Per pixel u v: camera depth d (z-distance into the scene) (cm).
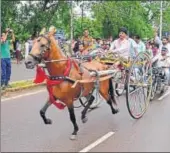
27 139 877
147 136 916
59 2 3928
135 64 1100
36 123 1009
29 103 1264
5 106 1205
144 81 1161
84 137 902
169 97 1441
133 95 1098
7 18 3700
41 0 3950
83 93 912
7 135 903
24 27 3862
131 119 1073
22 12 3888
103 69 1009
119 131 955
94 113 1136
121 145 848
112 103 1134
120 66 1066
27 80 1759
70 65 865
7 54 1452
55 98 867
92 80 931
